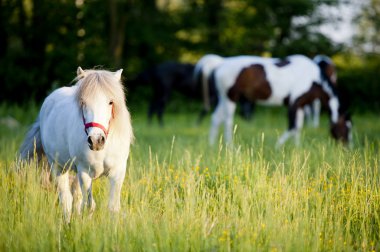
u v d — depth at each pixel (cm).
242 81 1339
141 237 509
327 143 913
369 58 3069
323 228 555
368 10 3102
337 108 1282
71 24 2498
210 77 1518
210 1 3177
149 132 1574
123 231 523
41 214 540
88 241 502
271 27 3023
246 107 1944
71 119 614
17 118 1780
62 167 661
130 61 3086
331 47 3014
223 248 495
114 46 2764
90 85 553
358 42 3086
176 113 2734
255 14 3105
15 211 578
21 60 2452
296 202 588
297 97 1318
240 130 1425
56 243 514
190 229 520
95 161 593
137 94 2870
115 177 609
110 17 2744
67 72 2466
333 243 515
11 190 636
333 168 721
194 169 710
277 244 486
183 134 1509
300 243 495
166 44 3188
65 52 2444
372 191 629
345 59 3112
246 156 749
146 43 3144
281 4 3008
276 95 1337
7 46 2542
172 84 2200
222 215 570
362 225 551
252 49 3145
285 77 1323
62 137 636
